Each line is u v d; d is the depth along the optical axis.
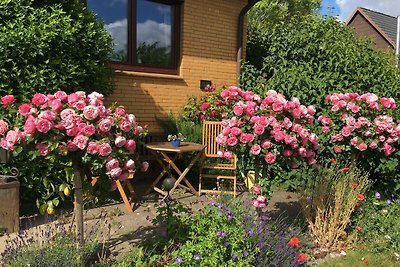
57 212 4.82
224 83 8.53
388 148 5.07
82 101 2.99
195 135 6.66
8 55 4.29
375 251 4.13
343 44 7.69
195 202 5.50
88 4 6.57
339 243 4.21
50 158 2.97
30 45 4.38
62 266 3.01
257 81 8.35
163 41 7.66
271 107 3.96
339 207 4.20
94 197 5.07
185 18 7.73
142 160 6.91
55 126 2.85
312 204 4.40
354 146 5.07
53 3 4.91
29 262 2.99
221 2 8.33
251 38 9.69
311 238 4.25
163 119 7.44
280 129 3.82
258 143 3.92
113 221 4.57
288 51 8.67
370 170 5.84
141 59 7.33
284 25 9.94
